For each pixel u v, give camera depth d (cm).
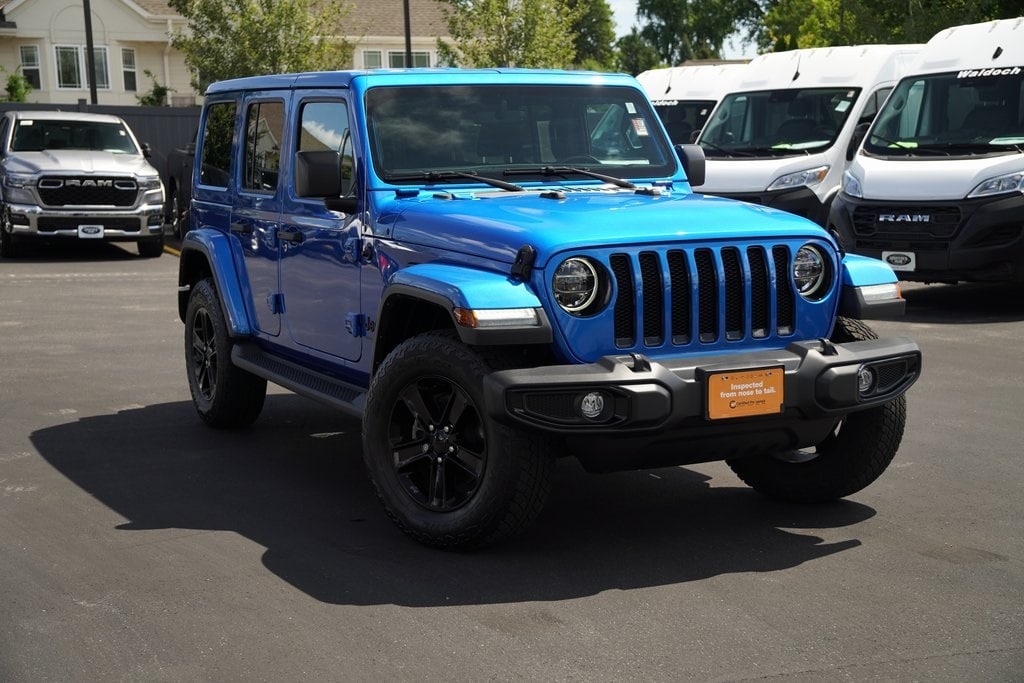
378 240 597
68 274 1697
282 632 454
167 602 485
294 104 685
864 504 613
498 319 494
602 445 507
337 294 638
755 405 507
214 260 757
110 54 4806
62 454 727
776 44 5900
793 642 439
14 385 933
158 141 2659
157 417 828
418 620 464
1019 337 1114
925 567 518
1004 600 479
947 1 2391
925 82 1367
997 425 779
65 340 1139
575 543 555
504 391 484
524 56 2888
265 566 527
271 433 782
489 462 509
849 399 523
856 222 1308
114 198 1888
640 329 514
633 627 455
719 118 1730
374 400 550
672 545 551
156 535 572
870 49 1669
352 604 481
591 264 509
